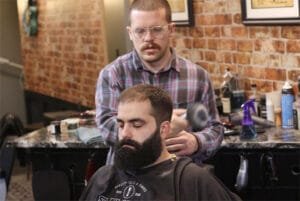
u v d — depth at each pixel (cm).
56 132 318
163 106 158
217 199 153
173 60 209
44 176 313
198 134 198
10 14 633
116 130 187
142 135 156
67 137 308
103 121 204
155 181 156
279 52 306
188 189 153
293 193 269
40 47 546
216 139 206
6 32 633
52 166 312
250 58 326
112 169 164
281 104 296
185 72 210
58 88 518
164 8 201
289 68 302
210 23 351
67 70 491
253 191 276
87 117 339
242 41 329
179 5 370
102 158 301
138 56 207
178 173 156
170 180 155
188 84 209
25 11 568
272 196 274
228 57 342
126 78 208
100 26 417
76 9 454
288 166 267
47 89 545
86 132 302
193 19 362
